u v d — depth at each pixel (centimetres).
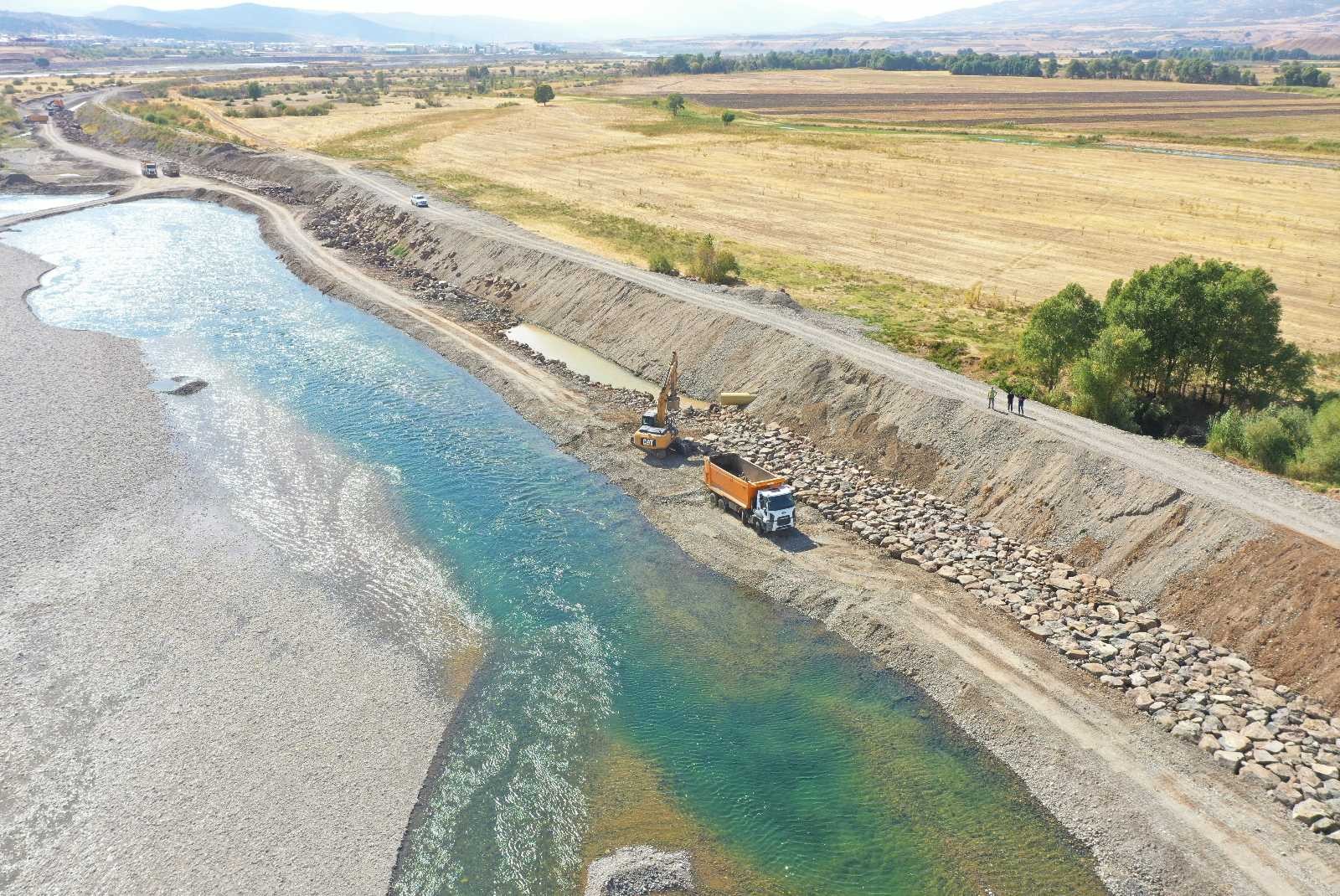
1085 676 3009
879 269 7600
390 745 2791
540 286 7325
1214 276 4647
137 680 3067
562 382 5791
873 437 4609
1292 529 3167
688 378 5744
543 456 4878
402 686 3062
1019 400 4300
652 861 2364
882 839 2462
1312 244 7794
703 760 2752
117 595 3531
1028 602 3391
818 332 5616
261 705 2953
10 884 2298
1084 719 2817
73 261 8356
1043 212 9431
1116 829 2445
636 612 3516
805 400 5059
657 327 6225
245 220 10375
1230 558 3180
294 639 3297
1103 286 6906
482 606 3534
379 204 9900
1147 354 4638
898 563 3738
